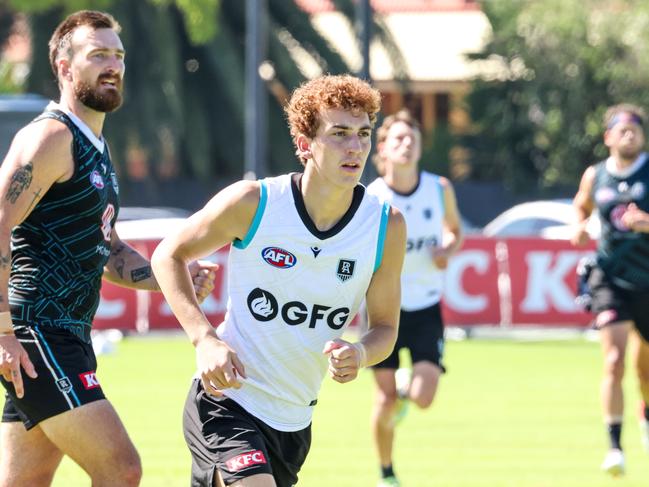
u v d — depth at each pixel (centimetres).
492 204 14250
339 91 1730
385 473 2969
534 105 13762
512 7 13812
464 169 14725
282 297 1789
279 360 1814
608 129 3438
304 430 1880
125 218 10012
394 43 13462
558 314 7094
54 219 1919
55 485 2961
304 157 1773
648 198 3391
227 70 12950
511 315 7069
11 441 1967
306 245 1772
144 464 3216
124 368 5462
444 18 17738
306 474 3145
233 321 1820
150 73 12575
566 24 13275
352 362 1730
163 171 13825
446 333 7344
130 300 6962
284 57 12962
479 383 5106
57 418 1880
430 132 15638
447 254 3198
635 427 4091
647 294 3331
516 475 3148
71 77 1953
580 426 3991
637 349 3434
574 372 5503
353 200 1798
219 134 13462
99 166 1955
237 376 1767
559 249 7106
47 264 1919
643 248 3353
